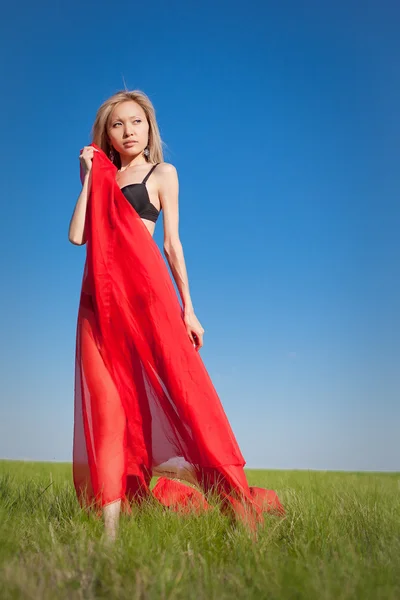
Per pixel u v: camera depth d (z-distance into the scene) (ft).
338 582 7.11
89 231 12.63
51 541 9.14
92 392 11.69
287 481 19.79
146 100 13.76
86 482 11.68
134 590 6.97
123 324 12.10
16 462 31.32
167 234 13.05
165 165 13.21
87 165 12.69
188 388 11.84
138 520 10.93
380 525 10.66
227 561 8.80
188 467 12.15
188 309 12.86
